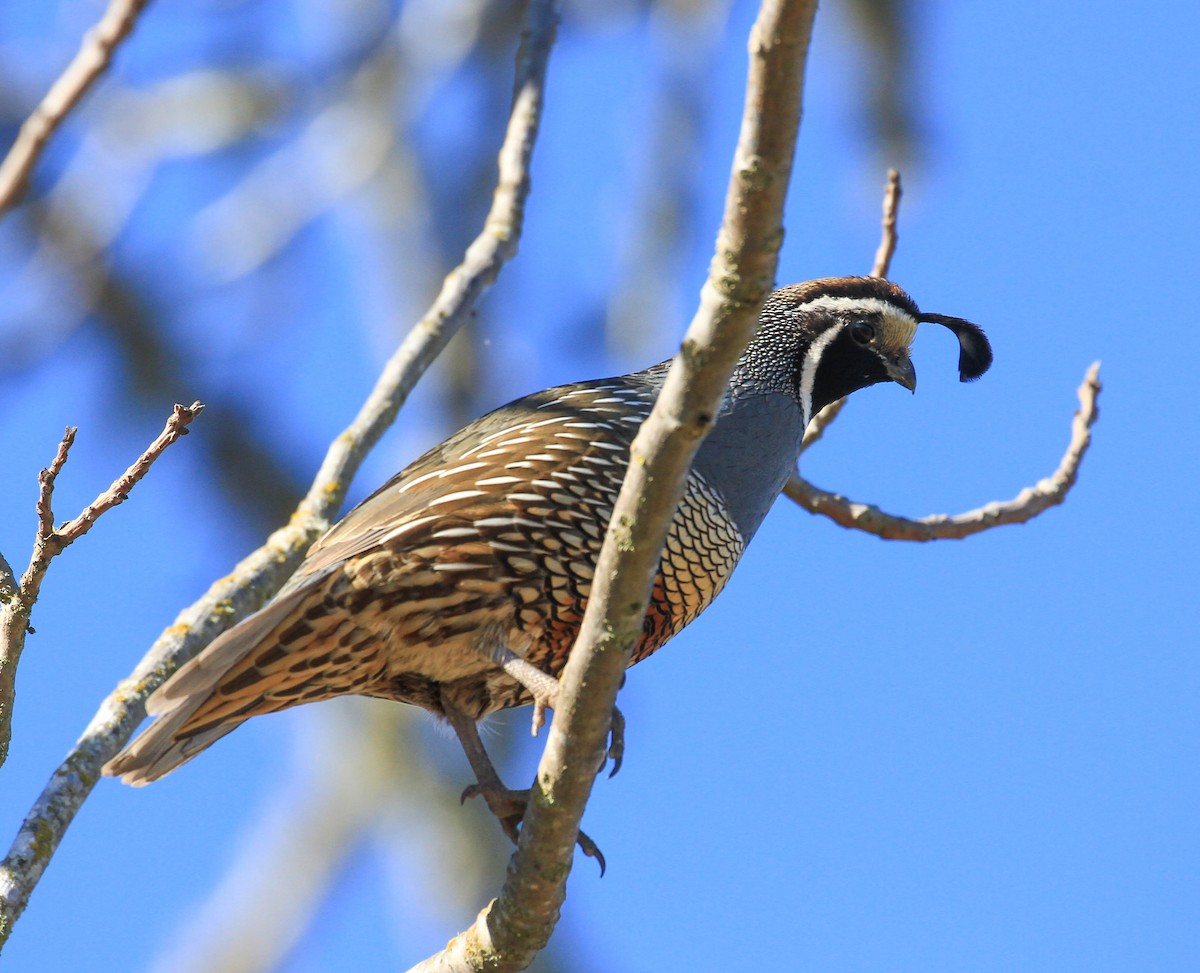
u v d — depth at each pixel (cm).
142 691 811
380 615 827
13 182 783
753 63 562
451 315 1013
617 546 660
